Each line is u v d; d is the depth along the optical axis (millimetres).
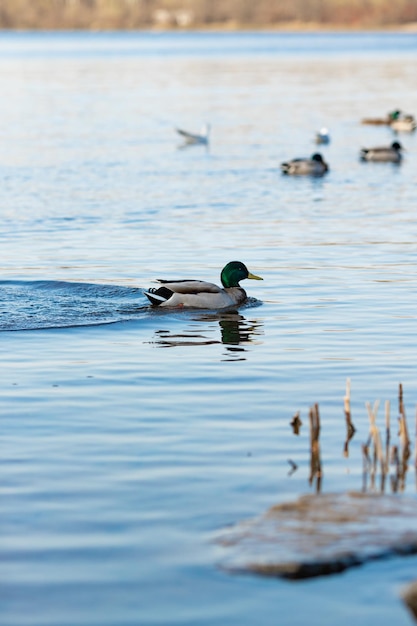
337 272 23875
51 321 19406
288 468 11906
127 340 18078
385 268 24281
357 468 11891
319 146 51750
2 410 14133
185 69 120438
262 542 9789
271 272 23953
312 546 9656
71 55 159500
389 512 10367
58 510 10719
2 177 40719
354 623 8609
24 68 126688
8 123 63531
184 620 8656
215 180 40094
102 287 22125
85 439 12945
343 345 17562
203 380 15578
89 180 39906
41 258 25672
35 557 9680
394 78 103438
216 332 18625
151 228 30000
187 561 9570
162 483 11453
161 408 14203
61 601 8930
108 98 81312
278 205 34375
